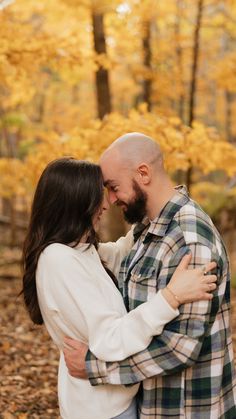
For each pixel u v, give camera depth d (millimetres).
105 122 5715
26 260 2318
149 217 2352
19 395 4090
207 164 5738
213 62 9922
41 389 4238
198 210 2262
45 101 16891
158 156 2320
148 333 2070
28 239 2320
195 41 8828
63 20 8836
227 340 2326
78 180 2270
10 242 12859
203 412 2219
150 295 2219
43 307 2299
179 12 9305
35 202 2324
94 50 7359
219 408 2289
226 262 2244
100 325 2162
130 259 2416
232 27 9969
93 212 2281
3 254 11734
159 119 5605
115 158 2293
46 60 5883
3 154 16734
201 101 16344
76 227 2270
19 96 7219
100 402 2227
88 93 17375
